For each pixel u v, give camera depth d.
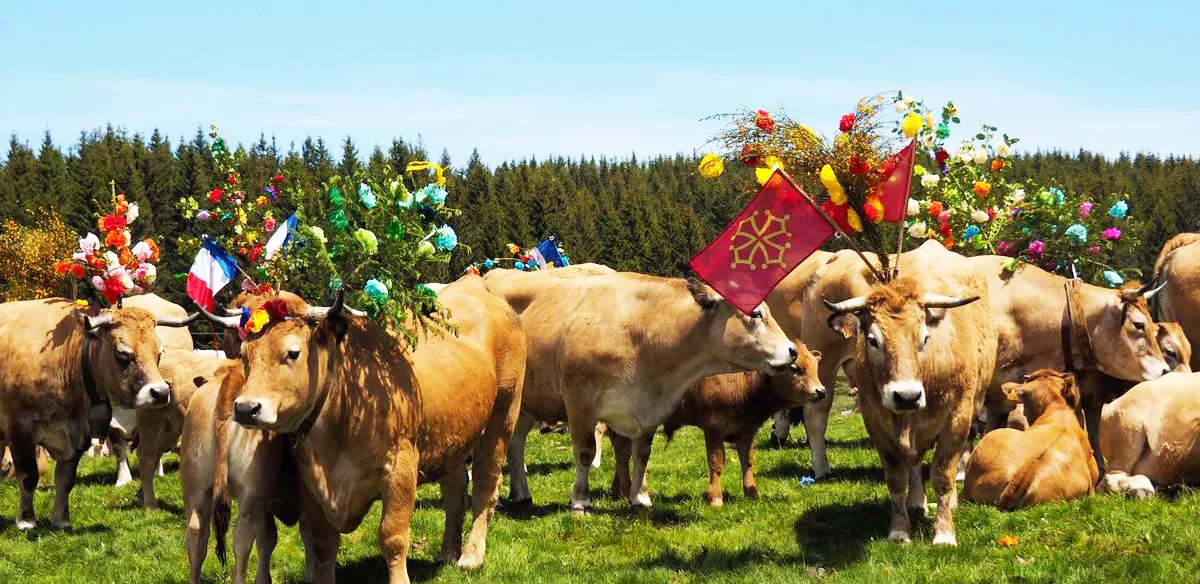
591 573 8.62
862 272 12.82
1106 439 10.02
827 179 9.06
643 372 10.77
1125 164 148.50
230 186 12.15
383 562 9.09
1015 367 12.45
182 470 7.56
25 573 9.20
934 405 8.46
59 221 49.94
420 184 8.03
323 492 7.24
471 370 8.35
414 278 7.84
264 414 6.55
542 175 113.88
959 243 14.17
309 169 84.62
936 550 8.34
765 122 9.35
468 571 8.76
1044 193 13.45
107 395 10.79
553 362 11.21
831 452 15.16
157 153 95.06
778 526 10.12
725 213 112.44
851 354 13.05
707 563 8.78
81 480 14.29
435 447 7.91
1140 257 54.06
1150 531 8.06
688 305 10.59
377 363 7.45
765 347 10.38
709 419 11.31
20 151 95.50
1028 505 9.23
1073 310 12.06
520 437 11.91
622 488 11.93
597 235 90.94
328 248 7.68
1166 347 12.41
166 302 15.33
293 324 6.82
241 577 7.09
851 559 8.43
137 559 9.55
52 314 11.15
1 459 12.98
